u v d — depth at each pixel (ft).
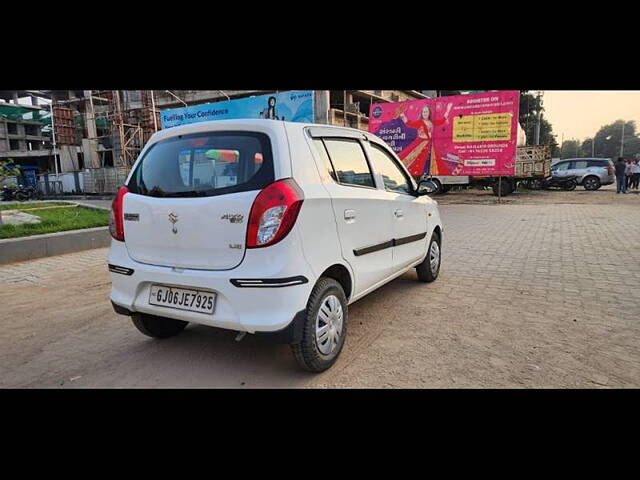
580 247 25.72
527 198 61.36
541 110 170.09
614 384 9.94
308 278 9.60
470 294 16.75
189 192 9.91
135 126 94.94
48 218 31.86
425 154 56.70
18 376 10.88
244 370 10.94
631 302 15.46
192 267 9.76
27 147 150.10
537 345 12.00
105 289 18.67
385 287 17.81
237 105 62.54
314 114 57.98
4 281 20.01
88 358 11.80
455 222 37.88
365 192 12.30
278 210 9.02
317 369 10.43
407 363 11.07
